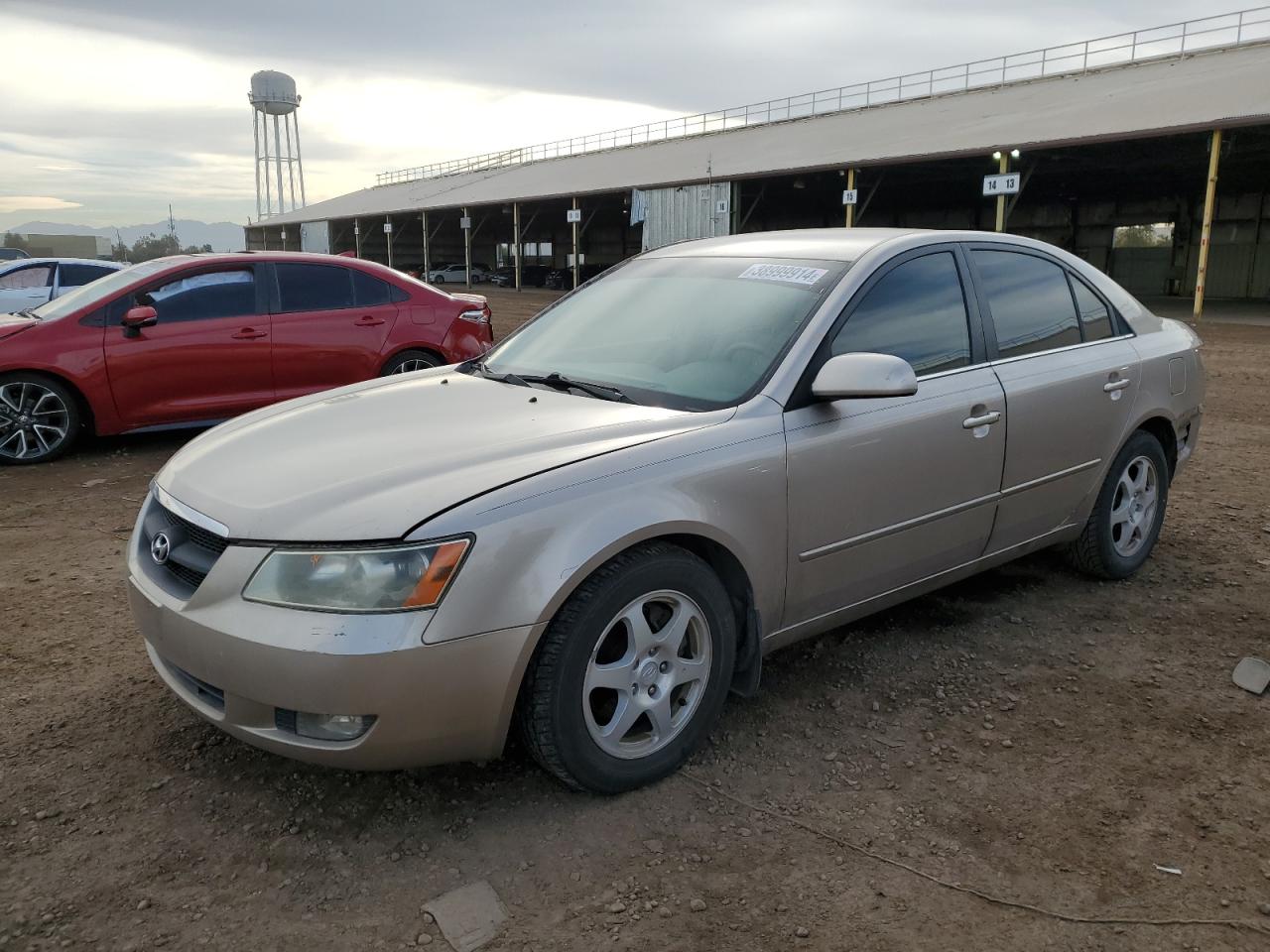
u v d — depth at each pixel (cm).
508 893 238
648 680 276
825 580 321
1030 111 2895
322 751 242
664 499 269
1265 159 2780
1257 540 511
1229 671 360
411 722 239
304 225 6588
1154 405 438
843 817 269
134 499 601
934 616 411
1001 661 368
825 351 319
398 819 268
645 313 371
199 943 221
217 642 246
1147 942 220
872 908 232
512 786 283
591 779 268
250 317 728
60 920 228
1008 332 383
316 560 240
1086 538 432
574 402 320
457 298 831
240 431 324
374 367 771
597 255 5844
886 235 370
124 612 416
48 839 258
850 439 315
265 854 253
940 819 268
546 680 254
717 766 296
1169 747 306
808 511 307
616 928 225
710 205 3209
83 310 691
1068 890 238
